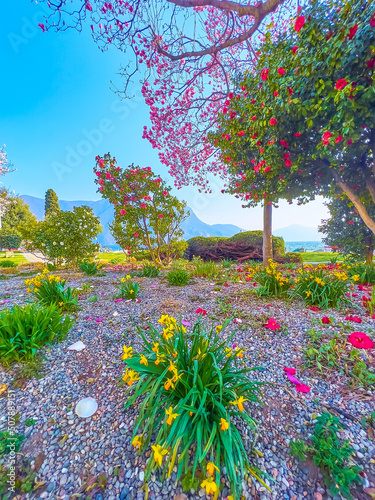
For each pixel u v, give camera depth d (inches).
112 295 146.0
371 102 81.7
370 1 66.1
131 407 51.9
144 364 46.6
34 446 42.6
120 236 270.2
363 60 74.5
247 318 98.5
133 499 34.6
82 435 45.1
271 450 41.3
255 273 181.5
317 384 57.2
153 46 130.9
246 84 118.6
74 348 75.2
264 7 90.4
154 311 111.5
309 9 80.7
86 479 37.4
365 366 58.1
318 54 80.2
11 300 134.3
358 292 132.6
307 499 33.9
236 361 67.4
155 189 249.0
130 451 41.8
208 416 43.5
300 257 374.3
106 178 234.7
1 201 610.5
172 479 37.3
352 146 105.0
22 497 34.6
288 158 114.7
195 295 139.6
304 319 95.5
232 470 33.4
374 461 37.8
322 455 38.3
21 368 64.1
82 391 57.2
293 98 92.7
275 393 54.8
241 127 126.1
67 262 282.5
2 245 1047.6
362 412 47.7
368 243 201.9
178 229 307.1
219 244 444.5
